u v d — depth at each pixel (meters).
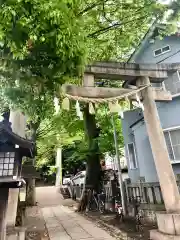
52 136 13.40
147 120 6.91
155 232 5.79
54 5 2.44
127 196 9.83
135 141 11.68
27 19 2.32
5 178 3.38
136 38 9.50
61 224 9.44
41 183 34.94
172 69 7.67
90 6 6.96
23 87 2.83
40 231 8.11
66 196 23.64
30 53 2.66
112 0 7.02
